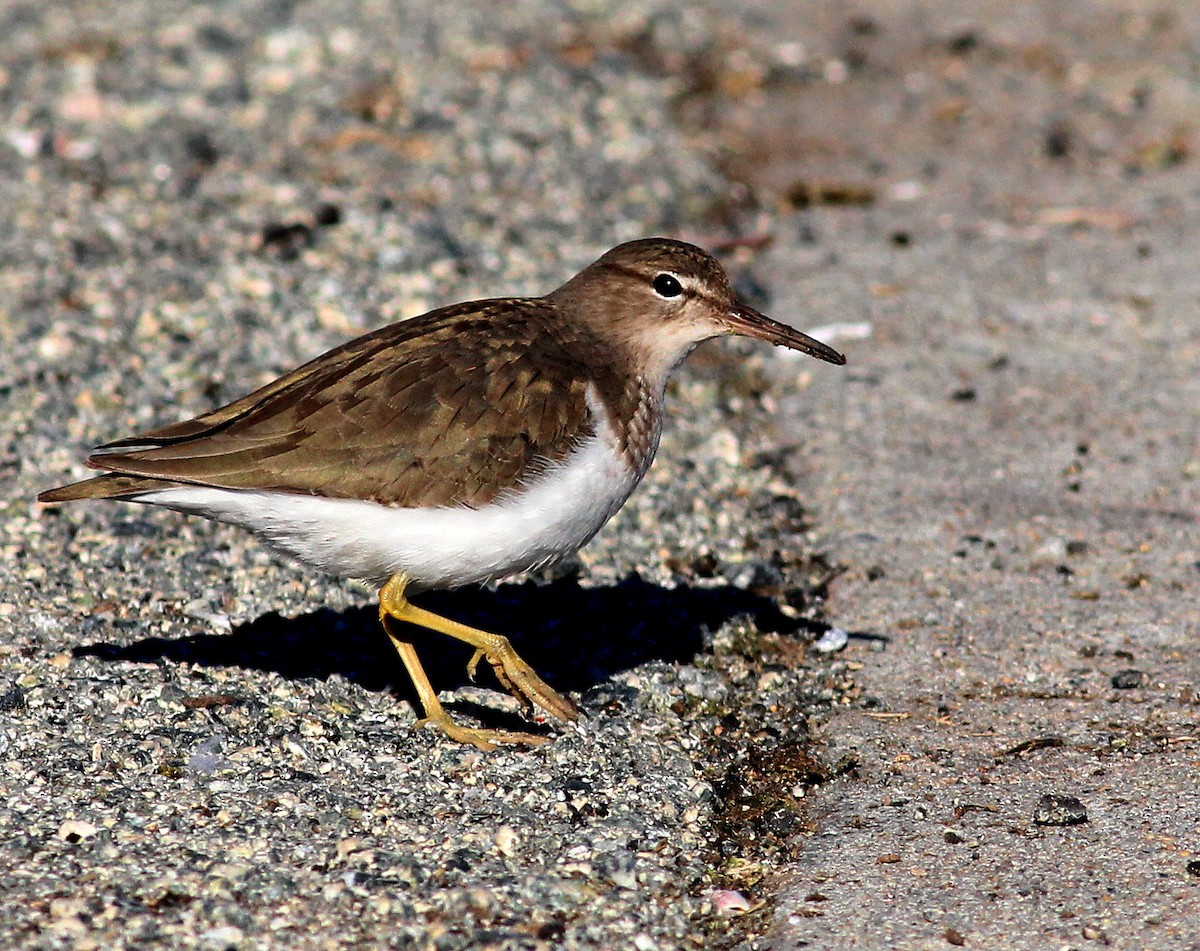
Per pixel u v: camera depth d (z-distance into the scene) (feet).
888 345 55.67
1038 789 33.88
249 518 33.30
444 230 61.26
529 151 69.26
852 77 79.71
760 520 45.91
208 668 37.22
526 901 29.78
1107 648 39.58
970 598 42.06
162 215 61.46
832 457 49.29
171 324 53.42
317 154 68.03
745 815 33.47
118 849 30.48
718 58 81.00
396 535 33.30
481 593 41.98
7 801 31.86
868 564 43.86
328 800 32.48
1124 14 86.53
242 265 57.52
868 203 67.21
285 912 29.12
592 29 83.56
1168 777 34.01
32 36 79.00
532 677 36.04
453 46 79.56
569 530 34.63
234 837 31.07
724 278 37.27
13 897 28.96
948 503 46.62
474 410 33.45
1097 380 53.11
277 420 33.01
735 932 29.86
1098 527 45.09
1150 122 73.67
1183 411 51.08
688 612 41.32
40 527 42.65
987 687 38.24
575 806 32.89
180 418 48.42
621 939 29.07
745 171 69.97
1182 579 42.42
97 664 36.78
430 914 29.25
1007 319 57.16
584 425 34.45
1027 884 30.63
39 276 55.88
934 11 88.02
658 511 45.73
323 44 79.25
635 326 36.50
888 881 31.01
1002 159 70.90
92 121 69.51
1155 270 60.13
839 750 35.86
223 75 75.51
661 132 72.23
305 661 38.24
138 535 42.78
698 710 37.24
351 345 34.91
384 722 36.04
